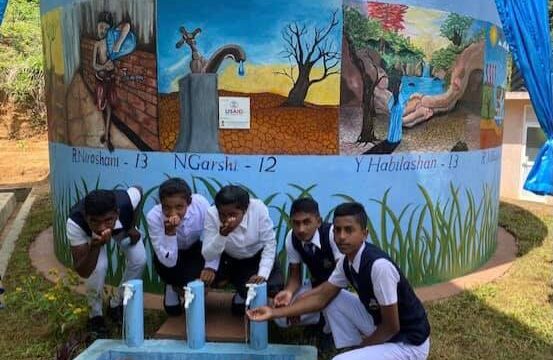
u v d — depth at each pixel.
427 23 4.79
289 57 4.48
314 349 3.31
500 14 4.70
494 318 4.25
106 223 3.35
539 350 3.75
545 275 5.37
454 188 5.18
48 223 7.34
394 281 2.85
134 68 4.68
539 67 4.66
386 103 4.69
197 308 3.32
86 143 5.07
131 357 3.29
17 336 3.89
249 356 3.26
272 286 3.83
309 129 4.55
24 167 12.98
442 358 3.61
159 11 4.52
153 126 4.66
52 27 5.40
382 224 4.80
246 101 4.52
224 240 3.53
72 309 3.68
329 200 4.64
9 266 5.58
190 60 4.52
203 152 4.59
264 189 4.59
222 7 4.43
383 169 4.75
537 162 4.86
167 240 3.66
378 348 2.89
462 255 5.35
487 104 5.52
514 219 8.05
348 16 4.50
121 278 4.89
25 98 14.88
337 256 3.45
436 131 4.97
